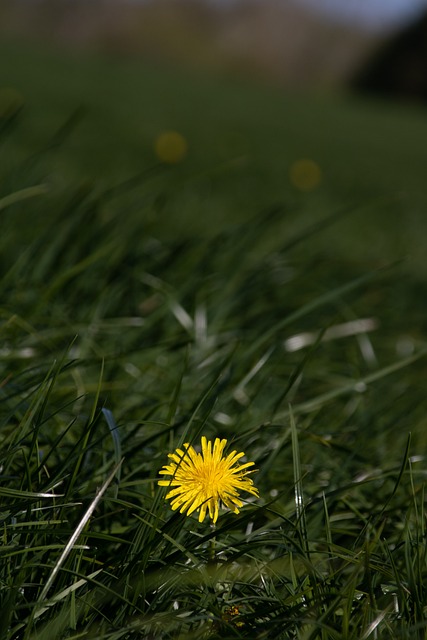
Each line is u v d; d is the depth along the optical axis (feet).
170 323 10.36
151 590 5.17
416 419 10.47
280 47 157.58
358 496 7.02
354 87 153.99
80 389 7.64
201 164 43.45
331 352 13.23
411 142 83.46
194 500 4.98
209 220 24.27
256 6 160.86
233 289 11.36
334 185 45.60
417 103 146.92
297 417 8.33
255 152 54.39
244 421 7.88
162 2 161.89
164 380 8.70
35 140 39.70
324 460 7.79
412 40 148.56
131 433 6.62
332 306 15.21
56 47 133.08
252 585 5.33
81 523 5.01
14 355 7.73
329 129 81.10
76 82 78.07
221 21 161.07
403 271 20.81
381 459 8.29
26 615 5.07
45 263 10.10
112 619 5.07
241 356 8.91
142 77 98.27
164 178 34.27
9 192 11.00
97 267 10.55
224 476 4.99
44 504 5.71
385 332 15.07
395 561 5.84
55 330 8.83
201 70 156.25
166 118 63.87
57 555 5.50
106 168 33.40
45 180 12.97
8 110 10.52
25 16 159.43
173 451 6.30
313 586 5.13
